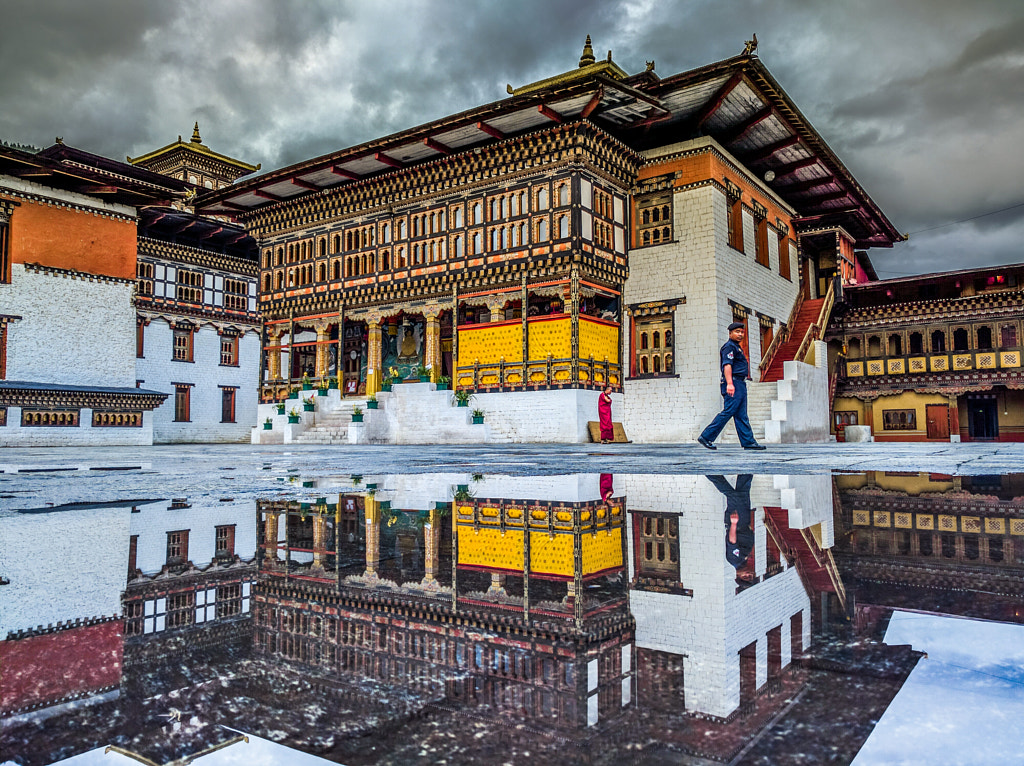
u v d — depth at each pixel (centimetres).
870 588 196
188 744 93
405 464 949
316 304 2961
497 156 2444
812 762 83
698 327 2378
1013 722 97
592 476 659
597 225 2377
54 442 2569
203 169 5231
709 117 2336
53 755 89
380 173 2750
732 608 177
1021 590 192
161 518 363
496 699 114
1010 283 3105
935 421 3225
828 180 2905
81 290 2781
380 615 177
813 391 2569
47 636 152
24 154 2469
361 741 95
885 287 3316
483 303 2494
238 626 165
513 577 228
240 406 4106
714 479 623
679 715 104
